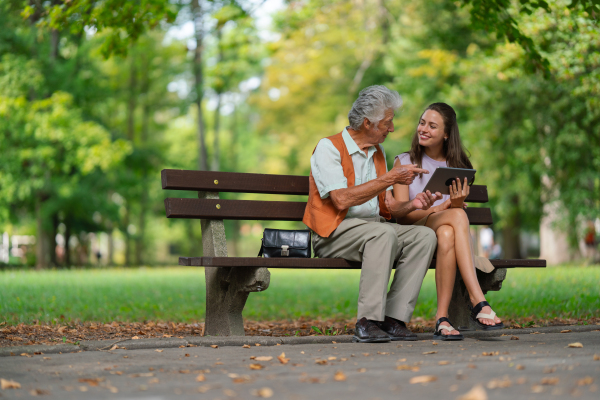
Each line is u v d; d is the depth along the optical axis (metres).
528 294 7.21
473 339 3.78
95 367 2.85
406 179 3.71
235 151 40.59
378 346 3.50
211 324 3.99
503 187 16.73
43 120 19.39
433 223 3.94
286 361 2.96
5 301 6.54
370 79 26.16
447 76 18.97
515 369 2.64
